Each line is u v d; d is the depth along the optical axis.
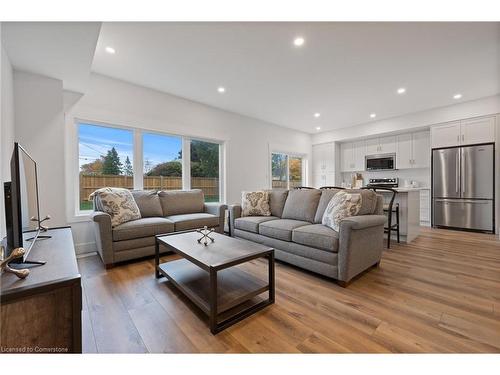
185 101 4.09
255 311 1.64
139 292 1.95
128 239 2.61
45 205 2.60
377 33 2.29
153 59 2.77
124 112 3.40
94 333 1.42
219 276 1.98
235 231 3.40
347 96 4.00
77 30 1.84
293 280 2.20
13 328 0.91
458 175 4.41
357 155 6.29
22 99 2.47
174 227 2.97
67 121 2.96
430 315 1.59
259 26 2.17
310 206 3.00
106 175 3.37
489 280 2.15
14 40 1.93
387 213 3.54
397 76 3.25
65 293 0.99
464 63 2.89
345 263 2.01
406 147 5.44
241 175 5.03
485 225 4.14
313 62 2.85
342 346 1.30
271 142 5.70
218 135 4.59
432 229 4.54
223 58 2.75
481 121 4.15
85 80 2.70
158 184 3.90
